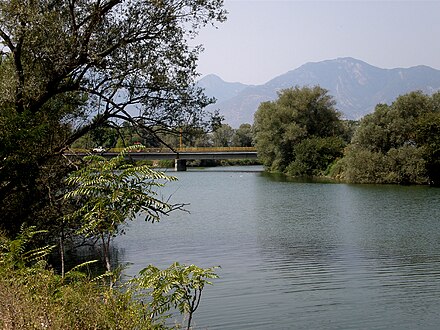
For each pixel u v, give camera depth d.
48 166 13.05
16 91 12.51
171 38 13.73
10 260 5.93
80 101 14.37
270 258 19.38
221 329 11.58
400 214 31.80
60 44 12.55
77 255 17.09
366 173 54.53
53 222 12.56
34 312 4.27
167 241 23.20
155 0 12.88
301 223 28.75
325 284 15.57
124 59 13.50
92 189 5.53
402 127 53.72
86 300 4.66
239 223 29.05
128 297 4.93
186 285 4.95
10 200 12.76
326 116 69.06
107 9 12.93
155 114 14.47
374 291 14.70
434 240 23.14
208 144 105.50
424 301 13.84
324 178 62.38
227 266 18.02
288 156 70.56
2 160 11.65
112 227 5.54
